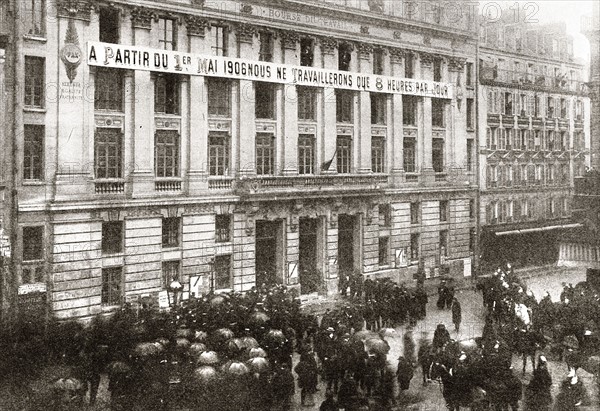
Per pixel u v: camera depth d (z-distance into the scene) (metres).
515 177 69.19
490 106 65.75
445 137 60.22
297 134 48.22
